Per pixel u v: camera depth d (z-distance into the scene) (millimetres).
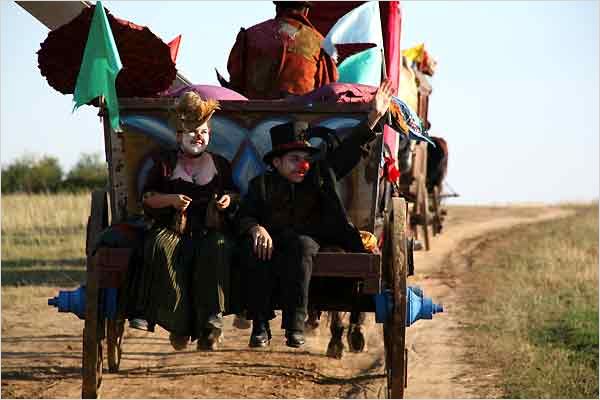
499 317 29812
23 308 31281
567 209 86750
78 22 17688
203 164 17547
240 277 17094
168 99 17969
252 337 16953
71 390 20531
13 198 65688
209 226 17219
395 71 29750
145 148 18484
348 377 22109
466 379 22359
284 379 21703
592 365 23469
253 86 21641
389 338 18312
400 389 17266
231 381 21438
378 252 18484
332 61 22219
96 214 17812
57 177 104688
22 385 20891
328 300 18406
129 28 17656
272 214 17641
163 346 25578
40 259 42562
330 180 17656
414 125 19656
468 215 78438
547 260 43719
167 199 16938
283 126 18141
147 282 16656
